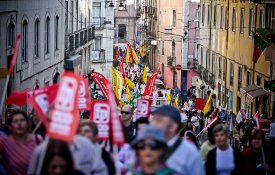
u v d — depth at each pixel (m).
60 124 14.38
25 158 17.38
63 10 69.31
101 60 110.38
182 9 124.75
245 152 21.80
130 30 196.12
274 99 58.66
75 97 14.56
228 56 79.88
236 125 56.94
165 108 14.60
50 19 61.97
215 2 88.56
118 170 14.59
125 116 24.02
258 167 21.77
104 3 110.06
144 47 166.62
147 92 62.31
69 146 14.53
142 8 177.38
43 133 22.58
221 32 84.50
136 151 12.67
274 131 30.88
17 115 17.44
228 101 79.69
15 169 17.38
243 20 72.06
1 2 43.41
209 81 92.19
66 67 72.62
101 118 20.81
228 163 19.52
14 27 47.69
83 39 88.56
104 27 110.44
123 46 194.88
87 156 15.78
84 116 48.78
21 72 50.34
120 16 194.75
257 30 57.50
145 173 12.69
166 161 13.95
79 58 77.62
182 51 121.88
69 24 77.81
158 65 143.50
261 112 63.16
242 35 72.38
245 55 70.69
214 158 19.48
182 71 122.00
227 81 80.00
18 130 17.38
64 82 14.55
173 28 129.75
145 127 12.74
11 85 47.53
